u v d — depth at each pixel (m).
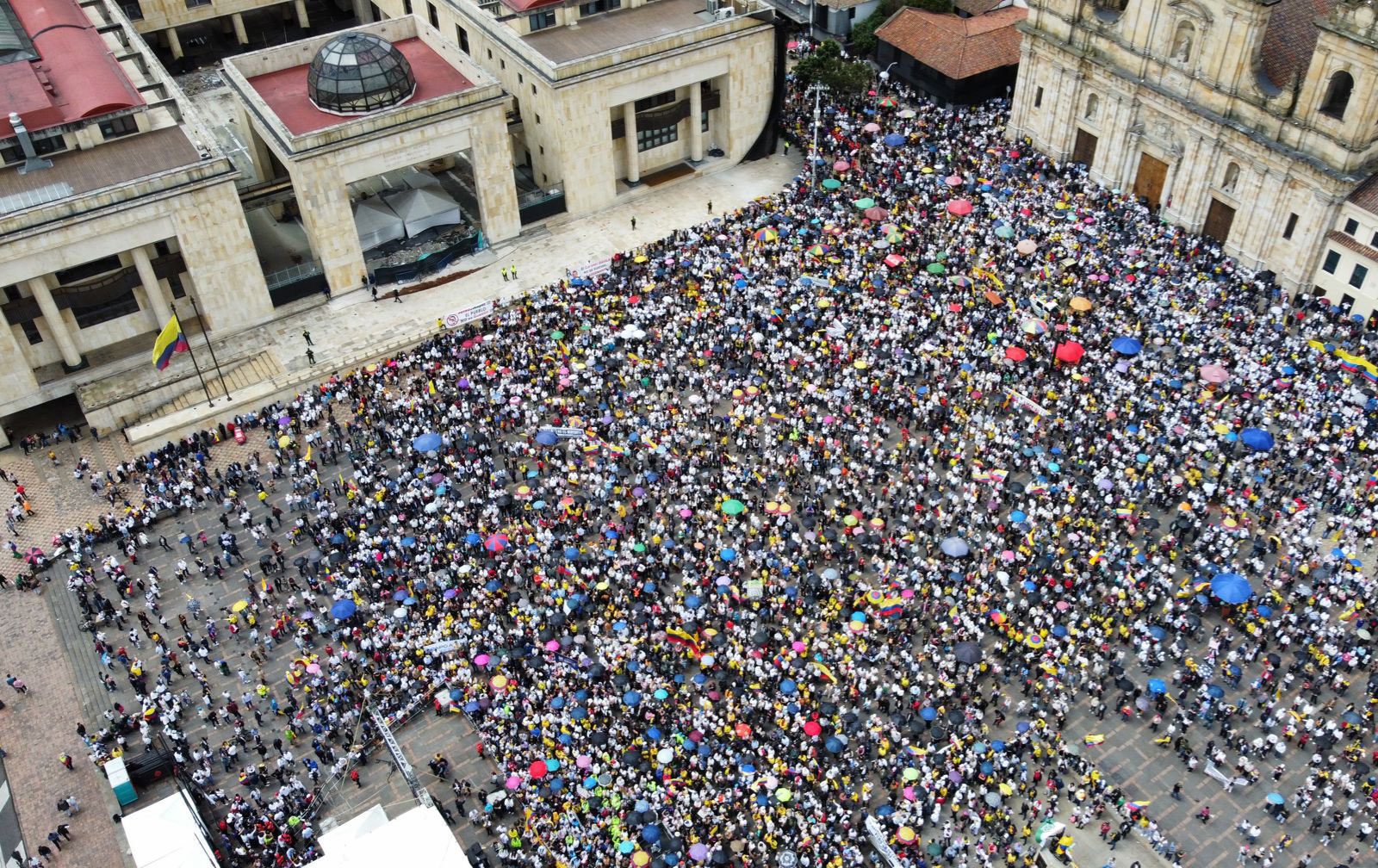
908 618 67.88
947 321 88.12
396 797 62.84
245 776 63.22
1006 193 100.62
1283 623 66.56
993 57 112.75
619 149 109.88
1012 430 79.56
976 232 96.75
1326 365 81.56
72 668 70.56
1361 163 81.69
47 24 96.50
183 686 68.50
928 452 77.75
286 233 104.94
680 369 85.50
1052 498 74.44
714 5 107.56
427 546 73.38
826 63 115.62
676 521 74.50
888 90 119.56
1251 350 82.94
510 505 76.38
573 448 80.19
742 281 92.00
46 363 89.31
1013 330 87.12
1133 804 58.69
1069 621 67.06
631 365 86.00
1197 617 67.62
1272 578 69.31
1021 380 83.31
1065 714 64.06
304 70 104.44
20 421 89.88
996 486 75.12
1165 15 90.50
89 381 88.69
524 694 65.12
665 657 66.38
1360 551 70.75
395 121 93.00
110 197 82.75
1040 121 106.50
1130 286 89.69
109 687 68.62
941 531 73.44
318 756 64.56
